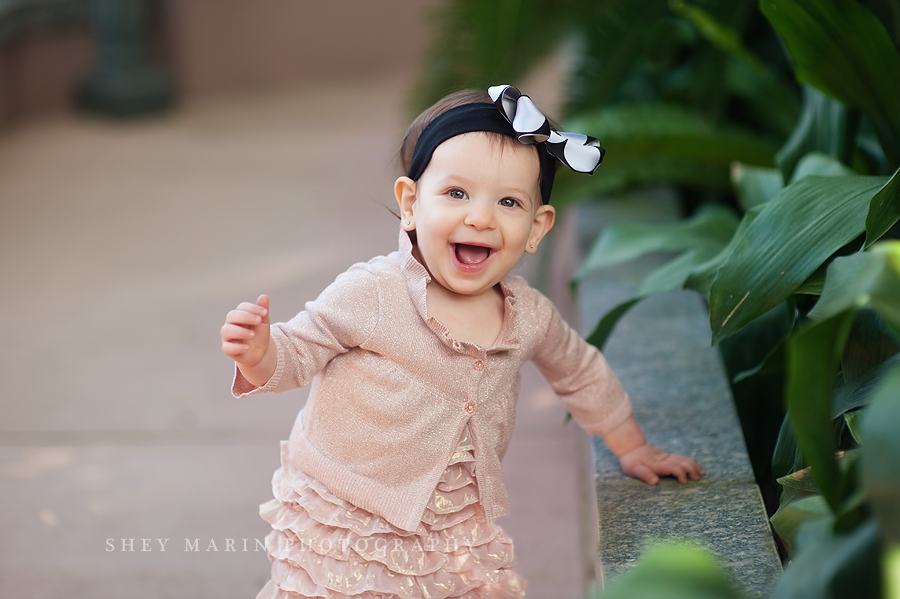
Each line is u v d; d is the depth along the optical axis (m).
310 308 1.46
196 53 7.17
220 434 2.76
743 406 2.09
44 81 6.57
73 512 2.36
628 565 1.42
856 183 1.66
